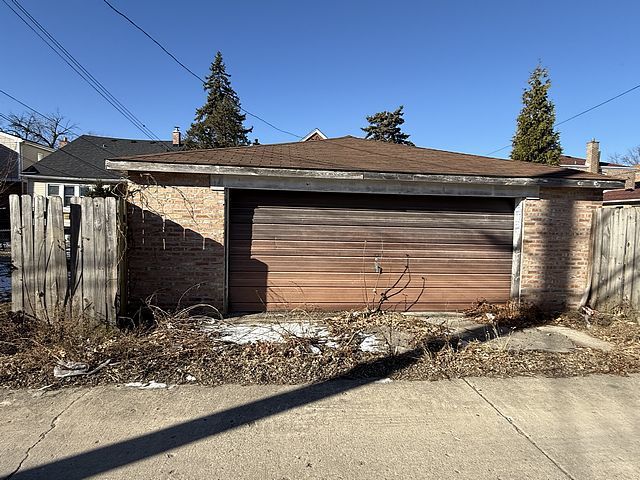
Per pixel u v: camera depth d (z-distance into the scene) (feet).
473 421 11.21
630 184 69.92
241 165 20.51
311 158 24.66
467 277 23.81
